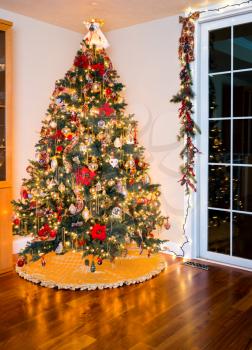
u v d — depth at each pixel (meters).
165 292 2.90
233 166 3.55
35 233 3.48
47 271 3.26
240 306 2.65
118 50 4.30
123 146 3.37
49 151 3.46
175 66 3.84
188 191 3.75
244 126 3.46
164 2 3.46
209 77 3.68
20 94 3.88
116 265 3.44
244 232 3.51
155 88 4.01
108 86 3.55
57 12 3.73
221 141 3.62
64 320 2.44
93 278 3.10
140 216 3.43
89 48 3.53
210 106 3.68
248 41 3.41
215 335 2.25
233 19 3.49
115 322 2.41
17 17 3.79
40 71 4.05
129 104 4.23
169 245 3.96
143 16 3.84
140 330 2.31
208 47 3.67
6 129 3.33
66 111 3.46
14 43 3.79
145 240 3.51
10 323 2.39
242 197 3.51
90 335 2.25
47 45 4.11
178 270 3.42
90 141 3.20
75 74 3.50
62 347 2.11
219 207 3.67
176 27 3.81
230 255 3.62
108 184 3.23
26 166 3.98
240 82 3.47
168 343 2.16
